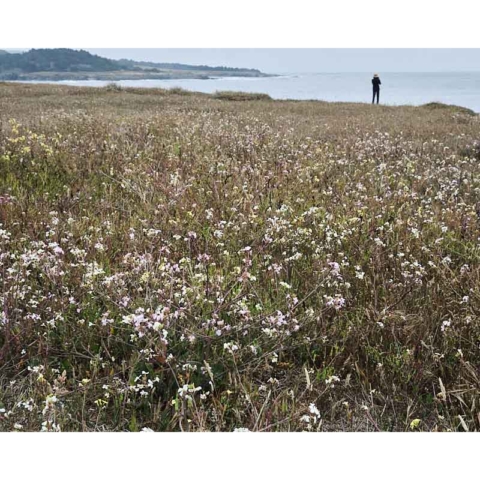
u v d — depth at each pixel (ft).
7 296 12.45
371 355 12.12
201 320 12.45
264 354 11.54
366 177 28.35
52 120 45.21
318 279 14.46
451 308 13.96
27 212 19.07
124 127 39.83
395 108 92.79
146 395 10.46
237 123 52.06
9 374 11.60
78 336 12.27
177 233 18.06
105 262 15.58
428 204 23.84
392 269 15.81
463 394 10.89
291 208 20.29
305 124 57.72
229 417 10.52
